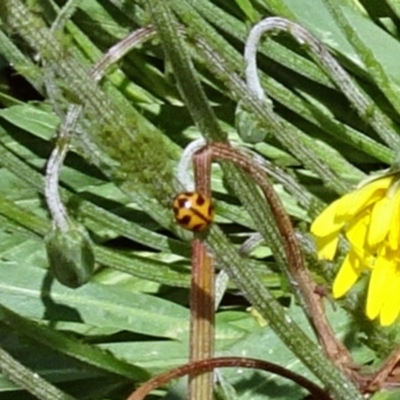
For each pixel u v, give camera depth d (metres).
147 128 0.21
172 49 0.21
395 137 0.26
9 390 0.26
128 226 0.26
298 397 0.25
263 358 0.25
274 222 0.22
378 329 0.24
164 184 0.20
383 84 0.26
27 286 0.26
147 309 0.27
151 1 0.21
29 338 0.25
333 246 0.22
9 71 0.32
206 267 0.20
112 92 0.27
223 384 0.24
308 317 0.23
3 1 0.19
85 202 0.26
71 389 0.26
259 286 0.21
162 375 0.20
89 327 0.27
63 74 0.20
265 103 0.25
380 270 0.22
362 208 0.21
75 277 0.22
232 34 0.27
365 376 0.22
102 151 0.22
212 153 0.20
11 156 0.25
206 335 0.21
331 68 0.25
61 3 0.30
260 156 0.26
